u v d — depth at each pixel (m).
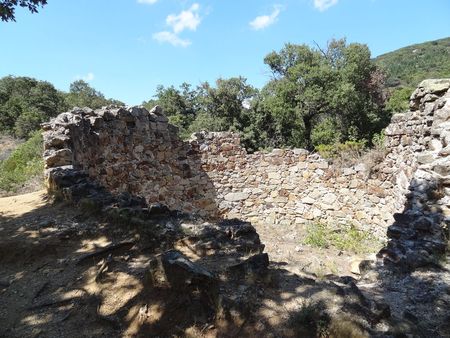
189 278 3.03
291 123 25.36
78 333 2.99
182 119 29.94
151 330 2.91
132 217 4.71
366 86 27.41
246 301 3.05
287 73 27.38
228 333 2.83
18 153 13.89
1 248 4.36
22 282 3.81
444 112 6.12
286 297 3.22
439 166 5.30
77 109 8.02
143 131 9.95
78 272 3.88
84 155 7.38
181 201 11.27
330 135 24.42
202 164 11.84
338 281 3.99
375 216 10.36
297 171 11.88
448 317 3.25
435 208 5.03
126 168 9.09
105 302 3.31
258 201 12.16
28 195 6.86
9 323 3.17
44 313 3.28
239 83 25.47
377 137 13.38
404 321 2.97
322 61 26.58
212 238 4.28
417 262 4.16
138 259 4.04
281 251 8.80
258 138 25.48
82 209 5.38
